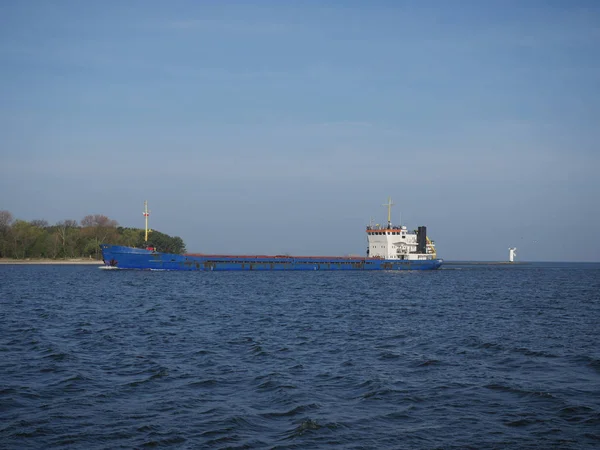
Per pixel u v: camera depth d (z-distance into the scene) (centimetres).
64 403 3244
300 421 2966
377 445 2670
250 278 16200
